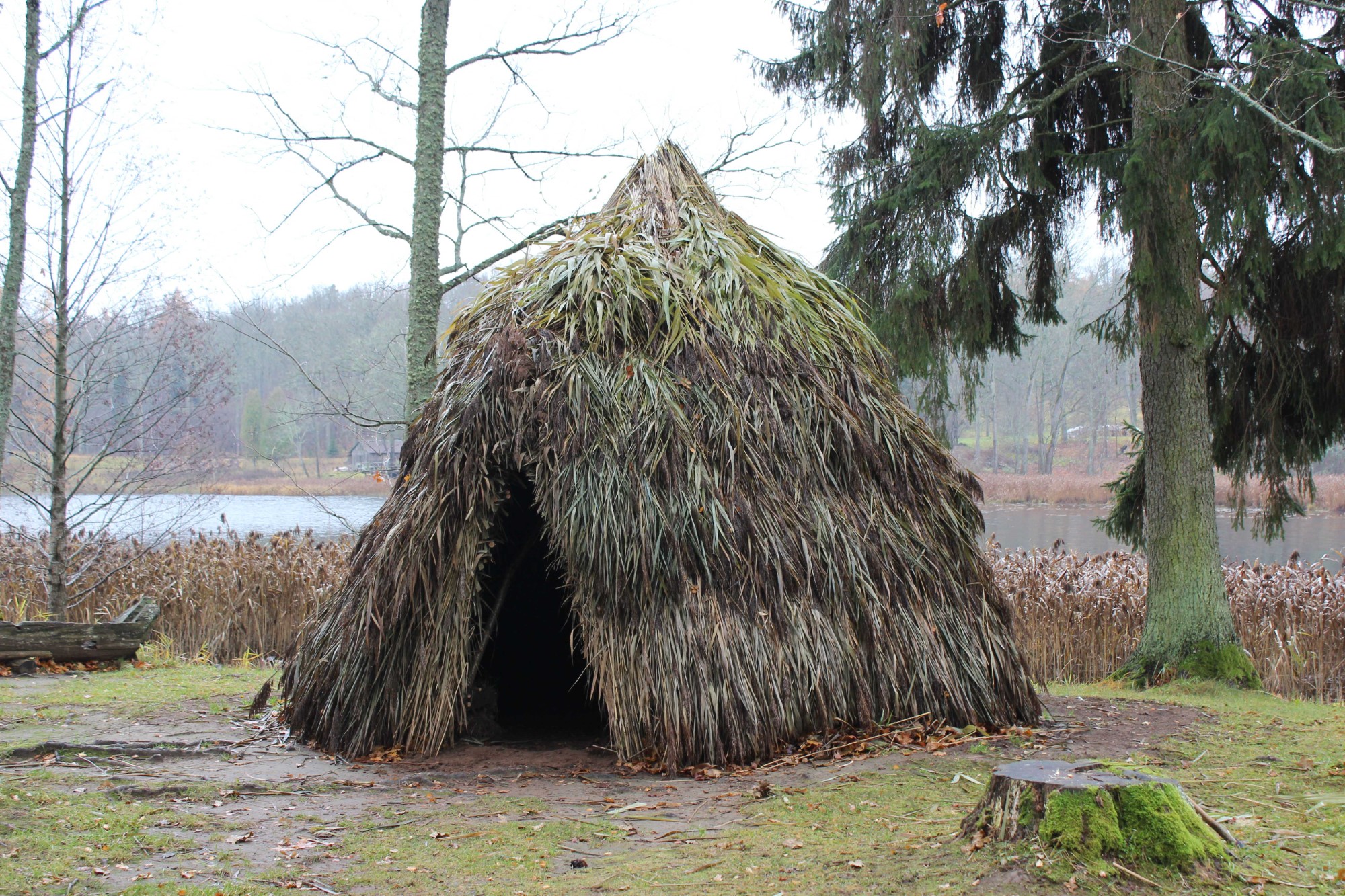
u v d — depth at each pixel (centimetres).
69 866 348
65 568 994
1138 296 867
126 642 873
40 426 1093
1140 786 309
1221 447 1051
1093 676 1027
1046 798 310
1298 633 958
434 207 920
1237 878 295
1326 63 754
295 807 436
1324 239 773
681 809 431
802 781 472
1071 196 1050
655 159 721
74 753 523
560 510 532
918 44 939
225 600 1098
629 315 590
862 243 986
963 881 301
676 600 522
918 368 967
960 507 645
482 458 548
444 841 388
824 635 543
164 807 427
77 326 1005
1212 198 809
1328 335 956
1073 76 1014
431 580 544
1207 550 896
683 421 556
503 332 589
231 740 565
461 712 571
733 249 655
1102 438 5456
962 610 600
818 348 632
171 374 1070
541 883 339
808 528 564
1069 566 1105
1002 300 1036
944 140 920
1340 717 689
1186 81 869
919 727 546
